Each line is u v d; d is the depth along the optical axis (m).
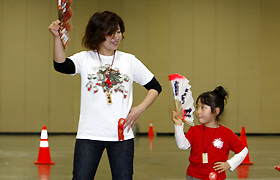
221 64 19.28
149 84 3.56
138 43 18.84
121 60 3.49
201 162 4.28
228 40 19.36
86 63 3.42
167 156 10.04
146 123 18.67
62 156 9.83
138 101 18.59
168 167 8.24
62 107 18.30
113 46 3.42
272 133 19.56
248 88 19.44
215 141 4.30
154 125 18.73
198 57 19.20
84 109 3.38
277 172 7.79
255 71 19.48
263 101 19.55
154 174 7.37
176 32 19.11
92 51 3.50
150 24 18.94
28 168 7.85
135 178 6.95
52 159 9.25
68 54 18.22
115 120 3.33
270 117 19.55
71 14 3.22
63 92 18.31
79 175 3.27
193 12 19.17
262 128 19.47
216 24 19.28
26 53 18.08
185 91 4.18
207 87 19.19
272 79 19.61
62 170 7.64
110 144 3.33
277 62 19.62
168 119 18.80
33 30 18.11
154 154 10.43
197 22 19.20
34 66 18.12
